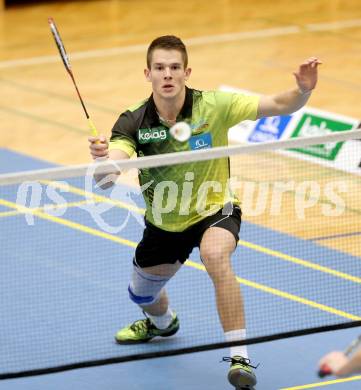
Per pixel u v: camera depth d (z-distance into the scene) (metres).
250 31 32.41
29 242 16.91
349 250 16.58
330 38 31.30
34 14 34.97
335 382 12.65
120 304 14.76
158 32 32.44
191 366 13.12
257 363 13.12
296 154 21.09
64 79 27.12
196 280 15.47
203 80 26.75
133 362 13.19
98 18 34.41
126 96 25.59
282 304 14.56
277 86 26.22
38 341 13.63
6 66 28.45
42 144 22.17
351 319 14.02
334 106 24.12
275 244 16.84
